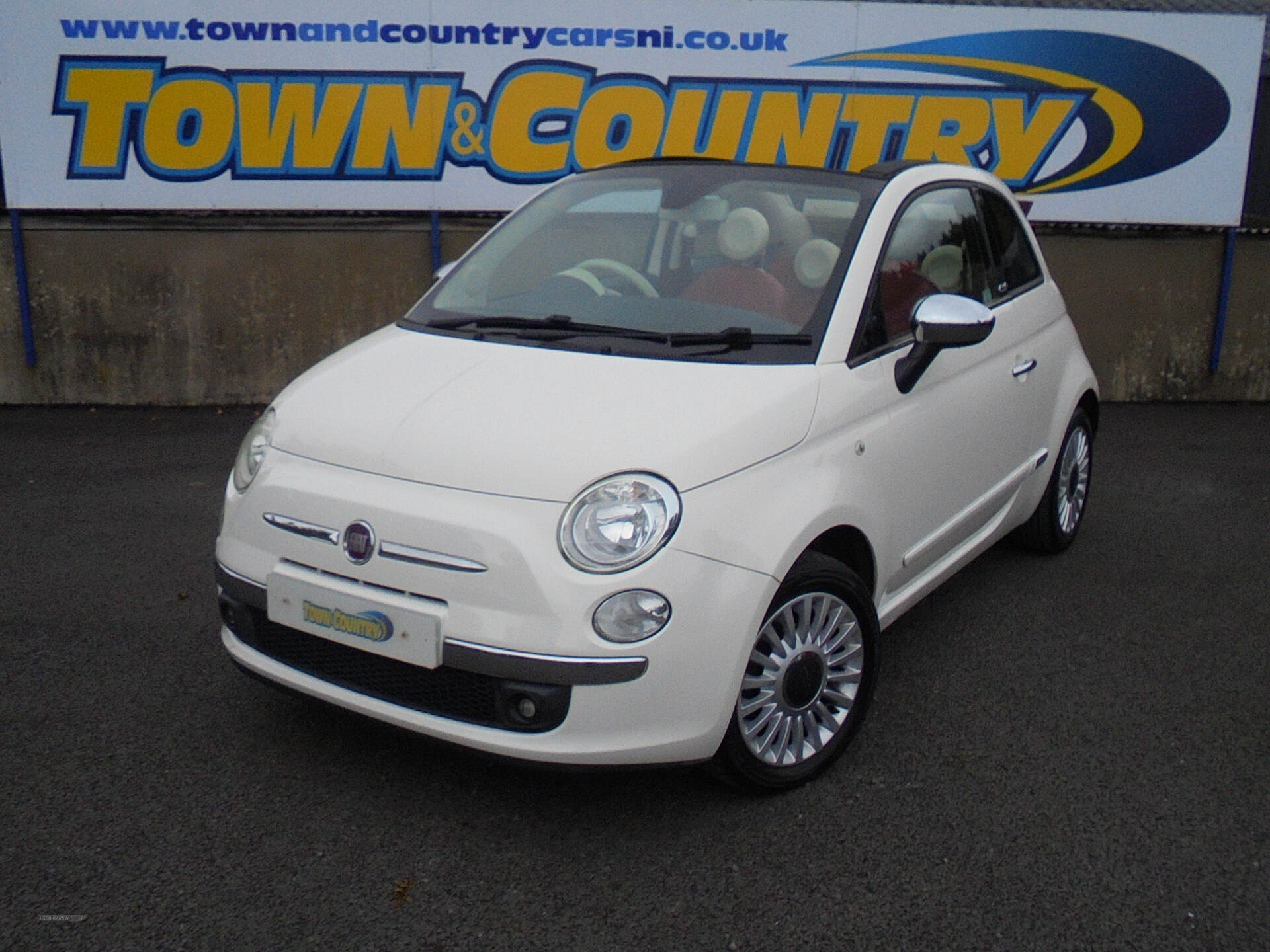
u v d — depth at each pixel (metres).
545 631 2.78
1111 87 8.14
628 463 2.88
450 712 2.95
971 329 3.48
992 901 2.85
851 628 3.38
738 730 3.07
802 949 2.67
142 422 7.69
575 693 2.81
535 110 7.87
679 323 3.54
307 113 7.74
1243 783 3.42
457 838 3.06
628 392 3.14
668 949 2.66
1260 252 8.63
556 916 2.76
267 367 8.14
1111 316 8.66
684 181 4.14
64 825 3.06
